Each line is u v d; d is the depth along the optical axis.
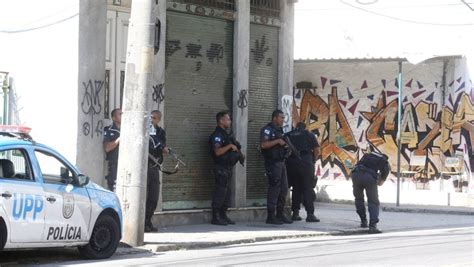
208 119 16.61
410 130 25.12
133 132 13.02
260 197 17.92
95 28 14.45
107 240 11.80
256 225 16.72
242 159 16.27
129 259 11.80
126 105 13.11
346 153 26.34
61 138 14.45
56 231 10.79
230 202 17.00
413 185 24.94
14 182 10.25
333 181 26.50
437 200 24.20
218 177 16.03
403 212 22.23
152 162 14.38
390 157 25.53
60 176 11.12
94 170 14.43
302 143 17.73
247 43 17.28
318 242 14.53
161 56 15.33
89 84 14.37
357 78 26.19
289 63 18.42
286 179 17.28
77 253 12.16
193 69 16.25
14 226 10.16
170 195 15.86
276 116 16.91
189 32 16.14
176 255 12.37
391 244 14.04
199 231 15.18
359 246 13.71
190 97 16.20
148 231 14.70
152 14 13.06
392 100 25.59
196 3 16.20
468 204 23.58
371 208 16.67
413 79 25.09
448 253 12.54
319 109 26.78
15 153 10.54
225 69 16.98
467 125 23.92
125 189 13.02
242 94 17.17
